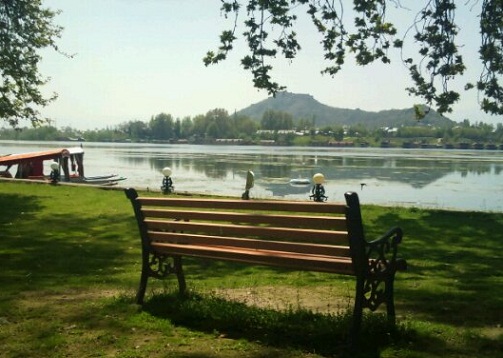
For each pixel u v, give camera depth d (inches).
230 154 3848.4
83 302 244.7
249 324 206.2
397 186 1594.5
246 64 569.3
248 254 208.1
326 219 186.5
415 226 542.3
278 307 237.6
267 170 2162.9
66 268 333.1
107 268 335.9
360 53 590.6
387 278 196.2
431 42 540.4
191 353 178.7
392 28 584.7
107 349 183.2
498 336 198.5
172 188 902.4
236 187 1446.9
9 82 874.8
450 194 1403.8
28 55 892.6
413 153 4852.4
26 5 861.8
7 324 210.7
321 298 263.1
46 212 616.4
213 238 217.6
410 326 200.2
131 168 2194.9
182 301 231.6
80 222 546.3
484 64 534.3
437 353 177.9
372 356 173.9
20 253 378.3
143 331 201.6
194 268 346.0
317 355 176.2
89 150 4574.3
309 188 1470.2
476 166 2682.1
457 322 220.1
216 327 205.3
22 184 956.6
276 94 572.4
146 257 239.6
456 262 373.4
